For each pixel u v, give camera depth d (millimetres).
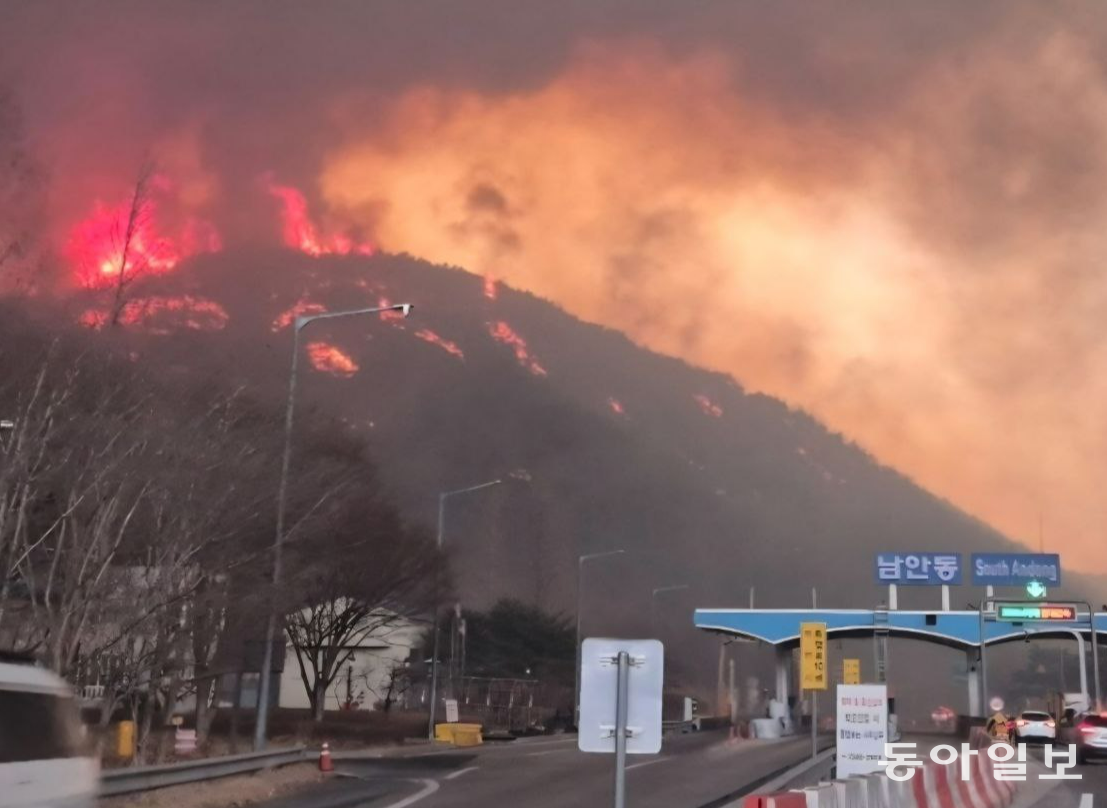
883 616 80500
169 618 29906
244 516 31281
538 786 29328
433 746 50719
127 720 37781
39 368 26453
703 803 25875
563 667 105125
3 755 10477
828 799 13312
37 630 27078
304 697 79188
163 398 29891
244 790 25391
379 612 63969
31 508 27141
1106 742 41875
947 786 21453
